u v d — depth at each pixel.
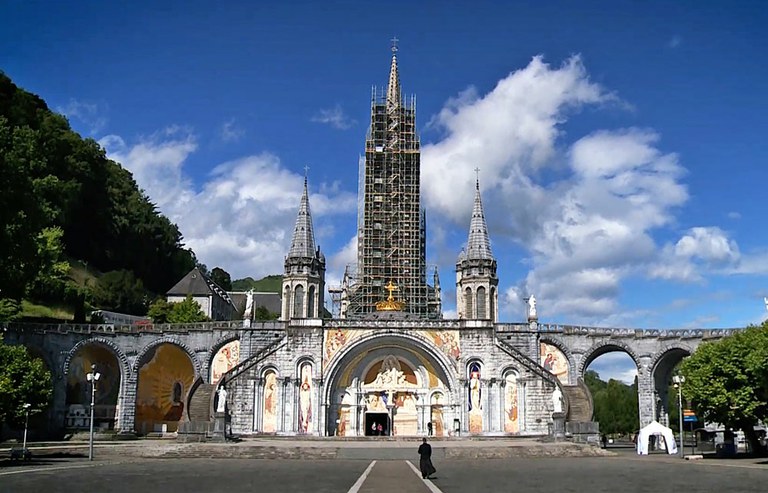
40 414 75.38
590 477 36.38
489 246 95.38
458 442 67.31
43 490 28.66
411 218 117.38
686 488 30.31
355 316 100.38
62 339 78.00
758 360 49.22
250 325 81.19
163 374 84.75
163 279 137.75
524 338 81.94
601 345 81.75
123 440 74.12
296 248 93.31
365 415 80.00
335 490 29.25
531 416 76.31
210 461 50.28
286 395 76.62
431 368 80.00
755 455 56.59
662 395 83.56
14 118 112.31
